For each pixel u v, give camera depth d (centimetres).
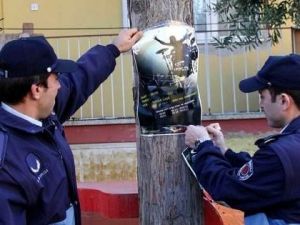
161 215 321
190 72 315
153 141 317
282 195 257
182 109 314
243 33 584
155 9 317
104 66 320
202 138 292
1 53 261
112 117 815
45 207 258
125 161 795
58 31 900
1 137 252
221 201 275
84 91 313
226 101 824
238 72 824
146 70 315
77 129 795
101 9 902
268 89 273
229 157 313
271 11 556
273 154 257
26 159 253
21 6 902
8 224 243
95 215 497
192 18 325
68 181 275
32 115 262
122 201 429
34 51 258
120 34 325
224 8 602
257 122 786
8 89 257
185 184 319
